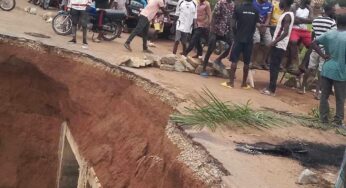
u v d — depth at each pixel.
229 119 7.63
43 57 11.60
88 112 10.77
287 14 9.78
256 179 5.52
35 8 17.97
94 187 9.12
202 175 5.86
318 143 7.35
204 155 6.25
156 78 9.69
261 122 7.75
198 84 9.91
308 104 10.12
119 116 9.70
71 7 12.23
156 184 7.07
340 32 8.05
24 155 12.10
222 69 11.46
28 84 11.98
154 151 7.77
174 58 11.23
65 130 11.72
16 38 11.62
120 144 9.05
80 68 11.24
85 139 10.38
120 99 10.05
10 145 12.12
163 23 16.58
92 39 13.80
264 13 11.16
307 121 8.43
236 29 9.96
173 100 8.40
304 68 10.97
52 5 19.30
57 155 12.05
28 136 12.11
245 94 9.82
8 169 12.07
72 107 11.24
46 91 11.91
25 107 12.12
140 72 10.10
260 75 12.91
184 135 6.99
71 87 11.25
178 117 7.52
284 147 6.85
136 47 14.03
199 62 11.37
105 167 9.02
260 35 10.94
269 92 10.33
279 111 8.91
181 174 6.23
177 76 10.41
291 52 11.17
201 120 7.44
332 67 8.13
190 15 12.25
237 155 6.23
